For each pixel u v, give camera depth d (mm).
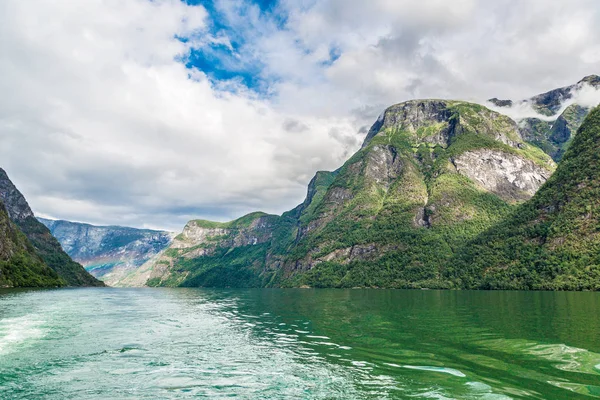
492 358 20406
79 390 16266
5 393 15922
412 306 58969
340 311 51625
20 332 31562
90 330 33219
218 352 23641
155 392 15945
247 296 109562
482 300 71812
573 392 14562
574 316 39719
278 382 17109
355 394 15180
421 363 19812
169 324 38000
